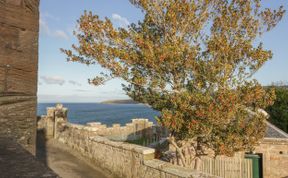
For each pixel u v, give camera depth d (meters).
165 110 11.01
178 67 11.45
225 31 11.42
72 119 106.62
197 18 11.89
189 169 10.65
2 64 3.04
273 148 17.12
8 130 3.08
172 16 11.27
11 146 2.52
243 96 10.51
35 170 1.84
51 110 24.28
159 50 10.84
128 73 11.30
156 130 29.19
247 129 11.20
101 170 15.66
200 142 12.07
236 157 17.05
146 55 10.77
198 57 11.70
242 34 11.51
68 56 11.20
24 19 3.28
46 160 16.83
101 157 16.12
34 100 3.36
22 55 3.24
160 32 12.66
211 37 11.52
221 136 11.63
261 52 10.67
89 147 17.61
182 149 13.02
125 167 13.85
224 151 11.42
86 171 15.32
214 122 10.29
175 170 10.70
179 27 11.80
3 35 3.07
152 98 12.33
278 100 28.80
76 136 19.61
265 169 17.09
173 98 11.02
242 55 11.05
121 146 14.19
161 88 11.65
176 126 10.76
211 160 16.77
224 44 10.55
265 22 11.39
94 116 125.12
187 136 11.38
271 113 29.23
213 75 10.71
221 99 9.97
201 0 11.75
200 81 11.12
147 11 11.78
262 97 11.01
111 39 11.09
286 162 16.83
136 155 13.06
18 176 1.71
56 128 23.47
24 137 3.21
